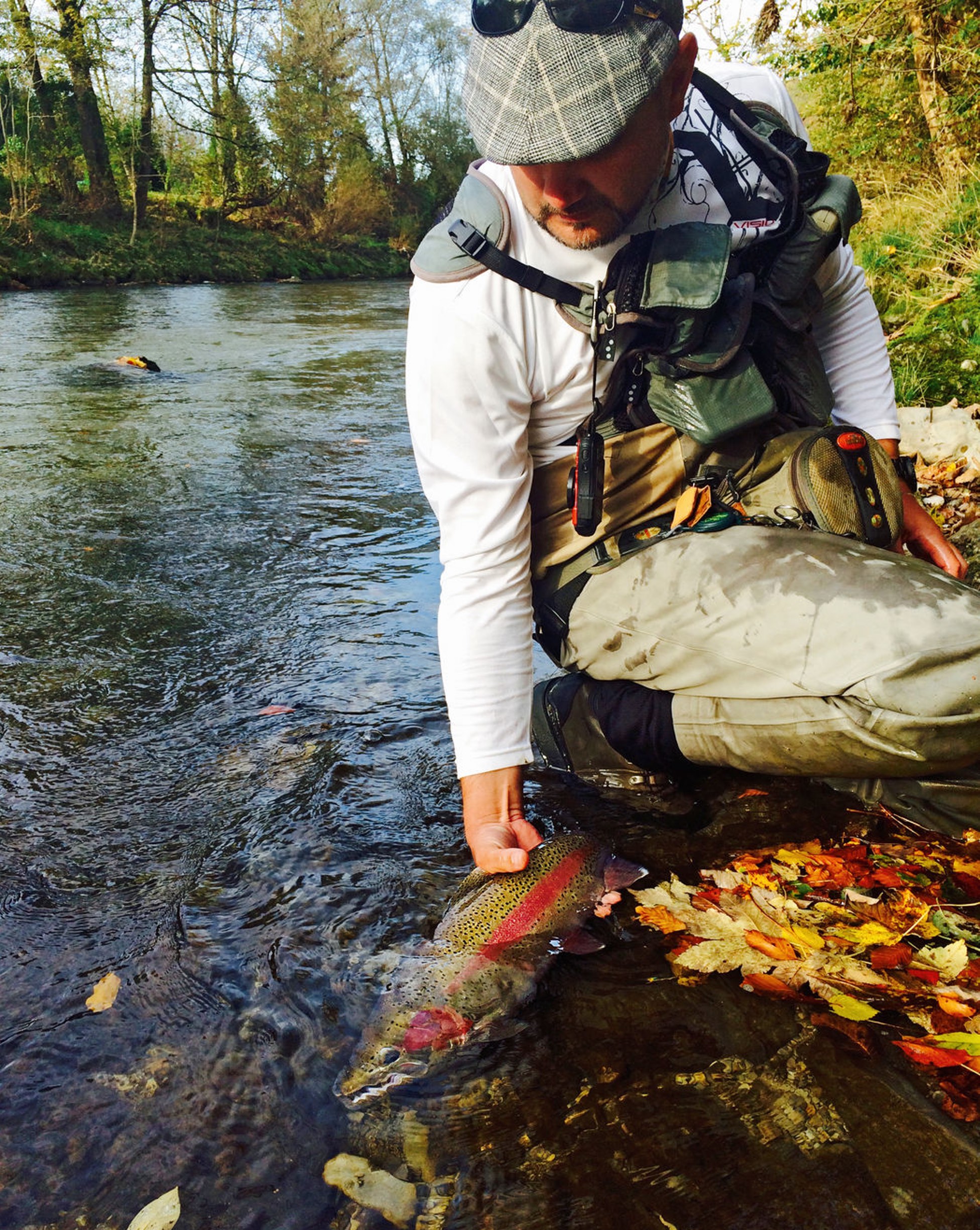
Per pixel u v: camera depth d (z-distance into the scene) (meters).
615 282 1.67
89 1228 1.18
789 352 1.91
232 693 2.57
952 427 4.43
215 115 28.09
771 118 1.89
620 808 2.03
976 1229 1.12
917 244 6.77
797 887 1.75
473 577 1.75
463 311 1.67
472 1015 1.46
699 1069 1.37
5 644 2.89
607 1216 1.17
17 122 24.64
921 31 7.90
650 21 1.41
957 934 1.61
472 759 1.75
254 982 1.57
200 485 4.70
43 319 12.94
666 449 1.89
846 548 1.75
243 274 24.05
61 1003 1.53
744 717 1.80
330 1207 1.20
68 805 2.08
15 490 4.59
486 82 1.45
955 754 1.63
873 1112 1.29
